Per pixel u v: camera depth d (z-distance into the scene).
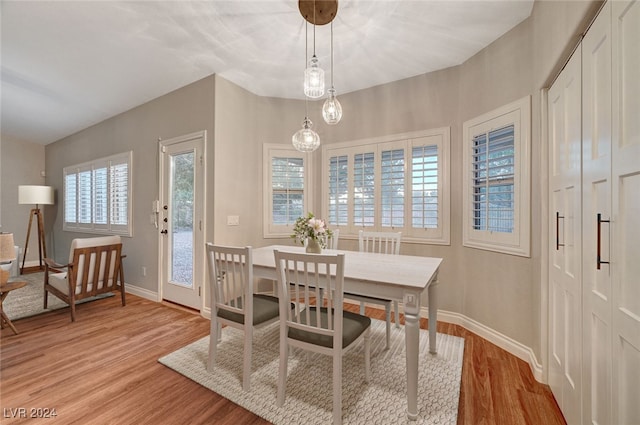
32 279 4.31
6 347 2.22
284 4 1.96
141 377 1.82
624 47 0.96
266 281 3.46
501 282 2.24
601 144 1.12
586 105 1.24
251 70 2.85
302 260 1.46
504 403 1.58
